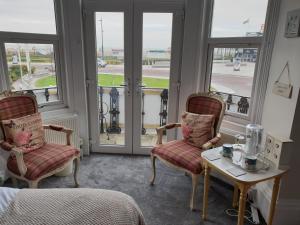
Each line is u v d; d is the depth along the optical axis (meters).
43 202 1.23
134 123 3.12
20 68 2.63
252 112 2.47
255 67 2.41
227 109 2.74
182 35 2.77
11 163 2.05
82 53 2.85
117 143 3.30
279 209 1.97
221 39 2.60
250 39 2.38
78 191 1.34
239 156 1.86
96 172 2.79
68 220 1.10
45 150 2.25
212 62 2.76
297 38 1.79
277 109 2.03
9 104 2.28
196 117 2.45
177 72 2.90
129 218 1.20
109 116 3.25
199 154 2.25
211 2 2.60
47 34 2.71
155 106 3.13
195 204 2.24
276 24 2.14
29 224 1.08
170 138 3.13
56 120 2.72
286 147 1.66
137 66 2.91
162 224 2.01
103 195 1.30
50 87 2.90
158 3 2.70
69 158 2.26
